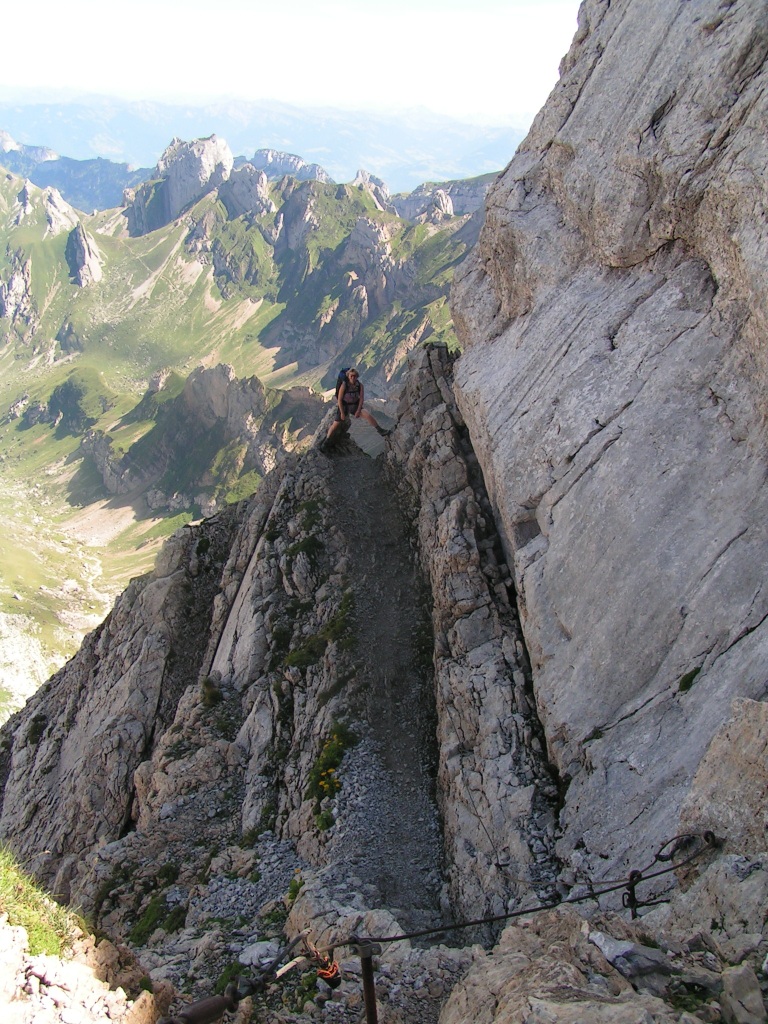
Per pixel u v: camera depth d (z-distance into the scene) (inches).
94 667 2196.1
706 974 506.9
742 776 665.6
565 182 1134.4
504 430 1177.4
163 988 587.8
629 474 975.6
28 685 7800.2
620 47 1095.6
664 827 808.9
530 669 1158.3
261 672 1582.2
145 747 1798.7
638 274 1063.0
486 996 545.6
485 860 976.9
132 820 1694.1
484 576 1285.7
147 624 1999.3
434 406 1763.0
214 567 2053.4
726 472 896.3
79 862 1598.2
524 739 1066.1
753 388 879.1
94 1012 501.7
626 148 1011.9
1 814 2155.5
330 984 754.2
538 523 1108.5
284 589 1684.3
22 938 519.8
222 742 1465.3
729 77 906.7
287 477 1897.1
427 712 1323.8
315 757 1285.7
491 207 1300.4
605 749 920.9
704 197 920.3
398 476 1780.3
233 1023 724.0
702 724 835.4
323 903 975.6
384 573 1606.8
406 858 1079.6
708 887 614.2
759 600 840.9
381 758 1247.5
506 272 1293.1
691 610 887.1
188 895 1179.3
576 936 563.8
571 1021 440.1
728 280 916.6
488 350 1325.0
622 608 948.0
